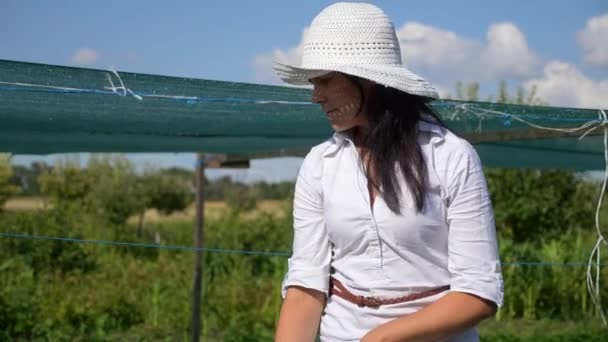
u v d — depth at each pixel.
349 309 2.75
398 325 2.57
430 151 2.61
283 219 17.00
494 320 11.95
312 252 2.84
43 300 10.88
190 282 11.96
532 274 12.09
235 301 11.31
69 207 18.67
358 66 2.62
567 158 8.11
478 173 2.61
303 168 2.85
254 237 15.62
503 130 6.12
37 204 20.14
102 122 5.60
